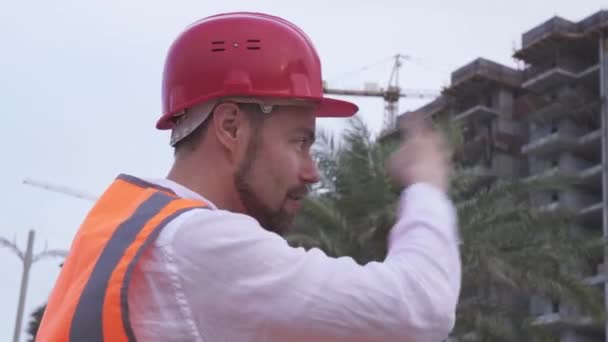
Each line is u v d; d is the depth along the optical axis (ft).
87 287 4.25
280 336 4.08
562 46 187.01
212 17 5.00
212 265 4.17
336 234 45.44
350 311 4.01
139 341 4.14
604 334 146.92
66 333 4.19
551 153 181.37
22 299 78.28
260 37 4.83
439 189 4.48
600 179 170.91
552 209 48.67
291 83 4.77
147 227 4.34
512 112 191.52
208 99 4.77
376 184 44.42
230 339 4.14
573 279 47.96
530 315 49.37
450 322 4.14
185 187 4.78
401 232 4.32
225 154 4.77
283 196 4.79
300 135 4.84
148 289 4.21
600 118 177.68
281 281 4.10
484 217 47.14
